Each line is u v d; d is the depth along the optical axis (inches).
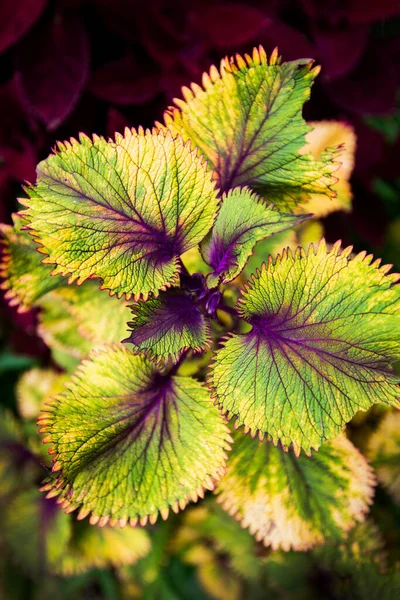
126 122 16.1
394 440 16.8
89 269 12.6
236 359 13.0
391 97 20.4
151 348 12.7
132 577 23.2
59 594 24.3
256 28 17.5
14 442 20.6
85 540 20.2
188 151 12.5
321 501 15.2
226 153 13.9
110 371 13.7
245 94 13.3
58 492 13.1
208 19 17.8
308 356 12.8
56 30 18.9
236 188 13.0
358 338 12.6
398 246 24.5
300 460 15.1
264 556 18.6
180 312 13.3
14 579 23.1
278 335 13.0
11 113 19.6
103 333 15.7
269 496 15.1
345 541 17.3
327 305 12.7
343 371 12.7
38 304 16.6
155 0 18.5
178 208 12.9
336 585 18.2
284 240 15.9
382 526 19.3
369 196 22.7
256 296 13.0
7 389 27.0
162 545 20.5
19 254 15.0
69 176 12.2
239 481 15.0
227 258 13.1
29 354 21.9
